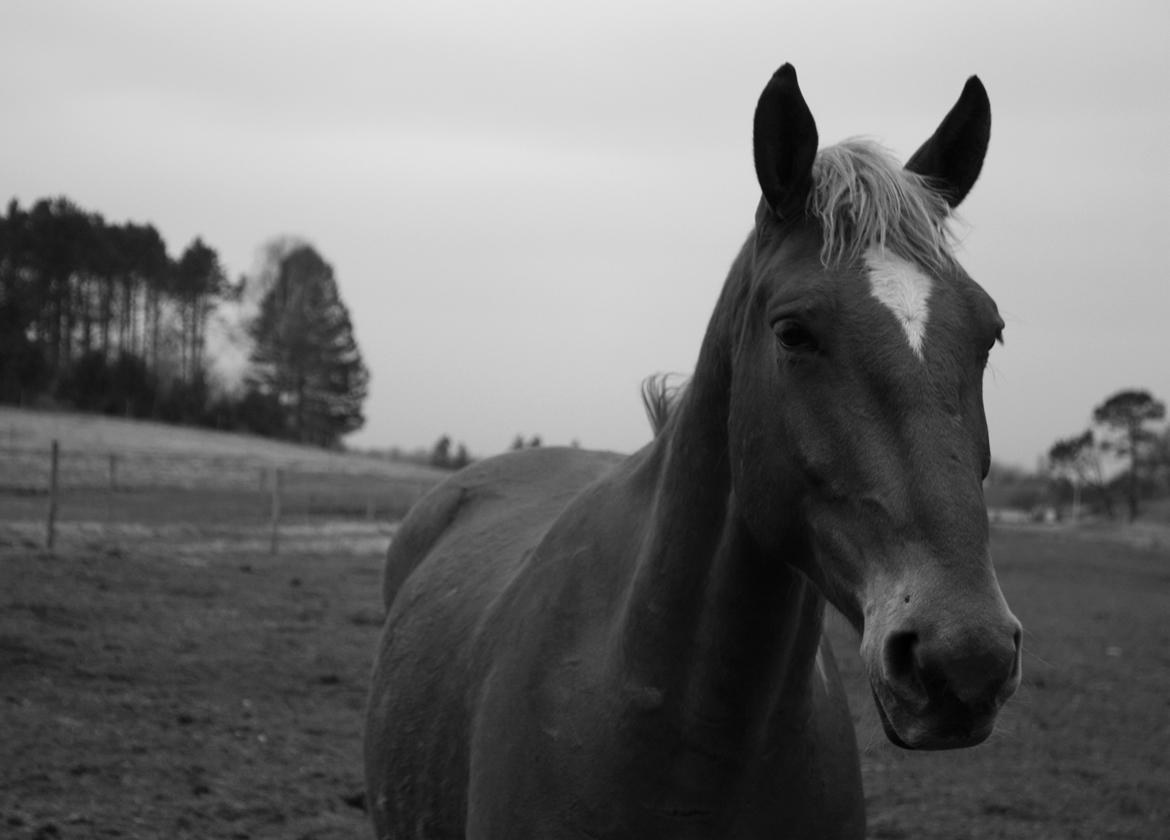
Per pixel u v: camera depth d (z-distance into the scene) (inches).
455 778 104.5
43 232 2748.5
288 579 559.5
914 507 69.2
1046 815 237.3
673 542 86.4
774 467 78.4
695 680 84.3
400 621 133.6
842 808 92.0
